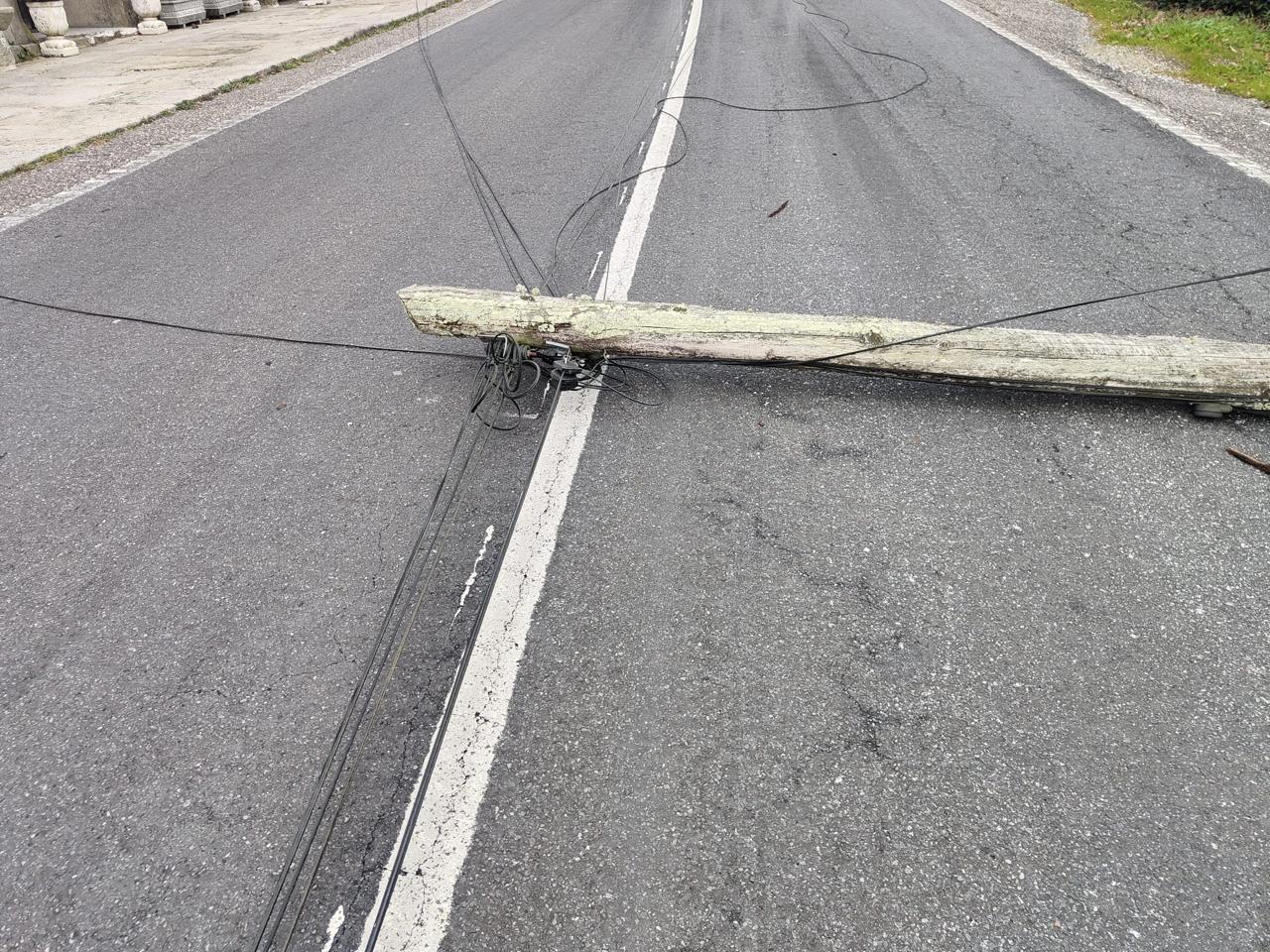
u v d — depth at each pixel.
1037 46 8.94
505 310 3.42
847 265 4.35
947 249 4.48
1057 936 1.67
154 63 9.94
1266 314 3.73
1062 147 5.93
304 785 2.02
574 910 1.75
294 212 5.46
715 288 4.17
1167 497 2.78
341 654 2.34
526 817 1.92
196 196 5.82
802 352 3.28
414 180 5.93
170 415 3.43
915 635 2.32
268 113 7.85
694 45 9.70
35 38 10.61
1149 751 2.00
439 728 2.13
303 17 13.29
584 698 2.19
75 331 4.09
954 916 1.71
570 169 5.99
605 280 4.31
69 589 2.59
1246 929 1.67
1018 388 3.25
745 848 1.84
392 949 1.70
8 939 1.75
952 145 6.06
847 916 1.71
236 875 1.85
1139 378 3.08
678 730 2.09
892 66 8.22
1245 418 3.14
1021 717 2.09
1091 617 2.35
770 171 5.74
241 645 2.38
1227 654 2.23
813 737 2.06
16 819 1.96
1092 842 1.83
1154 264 4.23
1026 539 2.63
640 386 3.49
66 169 6.46
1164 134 6.10
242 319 4.15
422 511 2.86
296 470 3.07
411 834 1.91
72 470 3.12
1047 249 4.44
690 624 2.38
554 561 2.62
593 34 10.94
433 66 9.53
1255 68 7.57
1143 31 9.16
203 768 2.06
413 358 3.77
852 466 2.98
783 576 2.53
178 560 2.68
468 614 2.46
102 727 2.17
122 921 1.77
